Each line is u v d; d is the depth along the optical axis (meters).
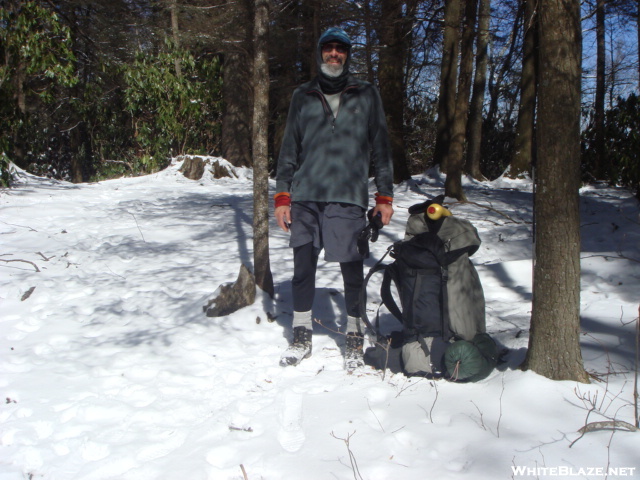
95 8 19.25
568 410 2.69
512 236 7.65
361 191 3.49
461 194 10.68
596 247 6.80
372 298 5.02
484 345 3.18
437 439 2.53
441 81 16.33
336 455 2.47
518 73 22.97
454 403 2.86
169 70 16.19
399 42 14.61
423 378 3.20
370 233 3.49
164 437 2.79
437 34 21.31
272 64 17.91
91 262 6.30
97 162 17.98
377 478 2.29
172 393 3.27
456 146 10.57
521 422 2.63
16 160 15.59
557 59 2.79
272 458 2.48
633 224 7.63
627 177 11.78
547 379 2.92
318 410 2.88
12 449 2.75
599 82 17.08
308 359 3.62
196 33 16.75
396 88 14.39
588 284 5.14
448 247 3.29
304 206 3.54
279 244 7.02
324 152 3.48
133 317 4.57
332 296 4.87
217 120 17.23
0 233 7.59
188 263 6.30
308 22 15.62
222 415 2.95
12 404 3.17
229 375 3.45
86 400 3.16
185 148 16.38
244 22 15.50
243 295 4.59
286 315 4.51
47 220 8.66
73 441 2.76
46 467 2.58
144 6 20.81
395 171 14.24
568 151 2.82
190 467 2.47
